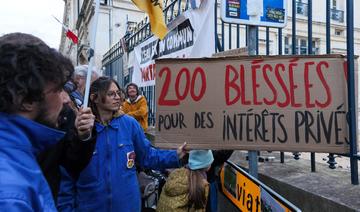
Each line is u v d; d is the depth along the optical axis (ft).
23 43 3.21
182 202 8.71
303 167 9.32
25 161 3.02
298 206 7.51
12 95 3.09
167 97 6.75
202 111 6.61
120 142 7.58
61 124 5.67
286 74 6.27
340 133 6.10
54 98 3.43
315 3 30.99
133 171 7.80
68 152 5.73
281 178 8.34
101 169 7.27
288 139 6.25
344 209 6.31
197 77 6.64
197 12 12.12
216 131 6.54
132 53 22.41
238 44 11.37
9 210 2.61
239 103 6.45
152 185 10.21
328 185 7.57
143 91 19.69
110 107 7.43
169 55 15.11
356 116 7.06
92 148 5.88
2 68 3.07
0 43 3.19
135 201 7.71
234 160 10.63
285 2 7.22
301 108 6.22
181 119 6.69
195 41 12.26
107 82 7.48
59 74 3.38
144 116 18.31
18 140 3.08
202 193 8.67
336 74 6.11
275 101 6.31
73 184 7.22
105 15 49.57
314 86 6.18
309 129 6.18
